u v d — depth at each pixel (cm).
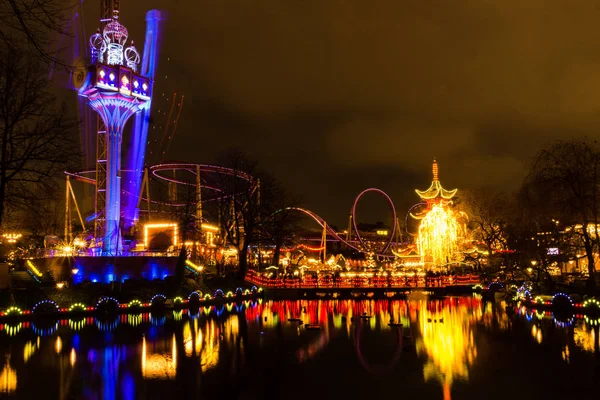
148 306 4438
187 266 6241
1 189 3634
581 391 1656
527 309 4212
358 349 2484
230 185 7006
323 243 12588
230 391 1711
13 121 3641
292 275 7500
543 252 4838
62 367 2095
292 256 11425
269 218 7019
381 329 3173
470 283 6994
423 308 4606
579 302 3962
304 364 2142
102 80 6838
